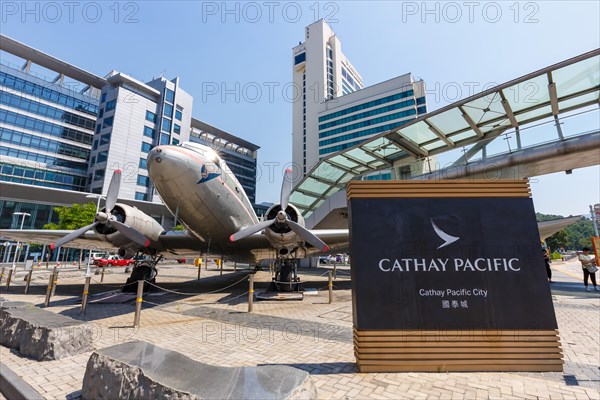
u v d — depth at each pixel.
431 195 4.14
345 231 11.18
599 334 5.49
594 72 9.72
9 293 10.62
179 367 2.92
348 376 3.53
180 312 7.71
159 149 8.21
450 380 3.37
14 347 4.56
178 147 8.73
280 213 9.05
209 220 10.26
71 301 9.20
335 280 17.06
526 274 3.82
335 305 8.75
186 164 8.44
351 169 17.72
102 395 2.87
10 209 35.56
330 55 86.25
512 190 4.14
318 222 18.44
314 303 9.13
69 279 16.77
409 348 3.65
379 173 16.38
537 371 3.55
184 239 11.58
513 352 3.61
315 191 19.36
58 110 47.53
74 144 48.47
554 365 3.56
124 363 2.93
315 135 77.50
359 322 3.73
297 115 83.75
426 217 4.04
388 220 4.04
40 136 44.84
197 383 2.62
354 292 3.93
